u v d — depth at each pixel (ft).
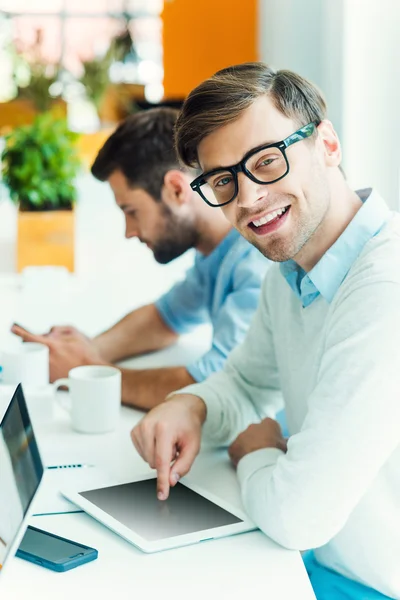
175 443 4.02
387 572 3.64
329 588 3.80
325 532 3.32
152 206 5.88
